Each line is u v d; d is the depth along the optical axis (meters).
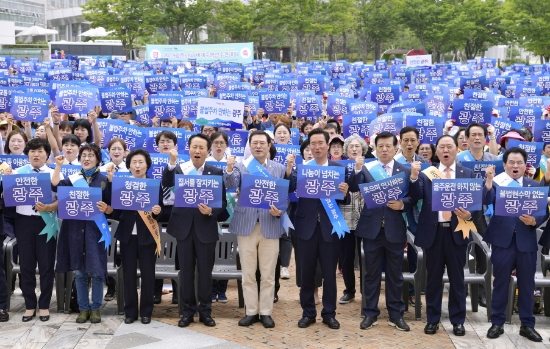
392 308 7.61
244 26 55.47
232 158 7.45
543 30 49.44
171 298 8.85
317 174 7.36
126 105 13.88
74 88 12.35
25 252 7.70
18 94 11.23
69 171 8.43
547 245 7.60
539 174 9.57
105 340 7.17
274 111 14.61
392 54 63.62
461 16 55.62
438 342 7.20
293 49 75.50
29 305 7.80
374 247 7.52
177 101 13.45
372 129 11.51
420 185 7.44
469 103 12.05
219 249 8.44
